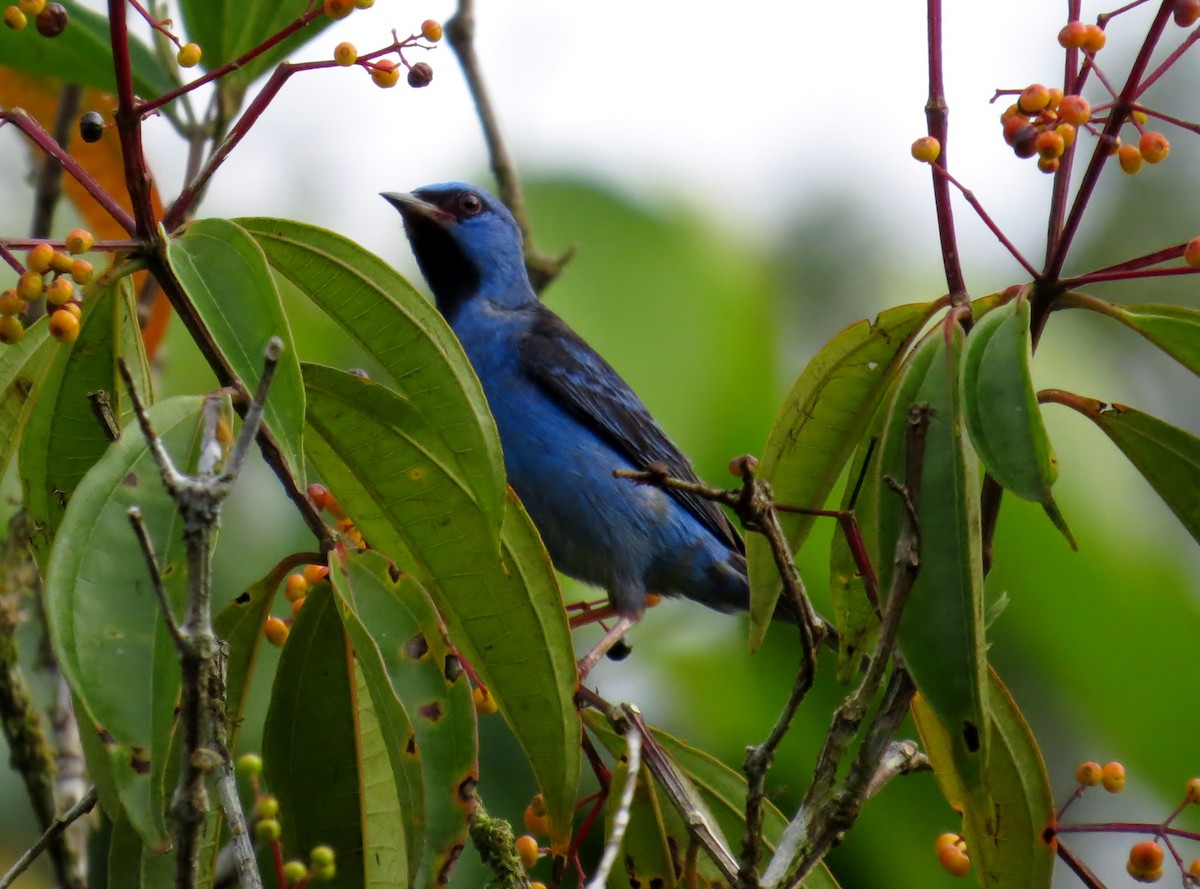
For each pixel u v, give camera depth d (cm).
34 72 897
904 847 1029
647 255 1159
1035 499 568
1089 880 691
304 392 639
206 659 473
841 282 1319
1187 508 684
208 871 682
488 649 705
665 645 1206
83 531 539
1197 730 1041
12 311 586
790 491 742
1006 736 692
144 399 649
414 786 633
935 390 616
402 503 696
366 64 622
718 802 797
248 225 646
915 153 643
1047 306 651
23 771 888
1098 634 1046
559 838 715
